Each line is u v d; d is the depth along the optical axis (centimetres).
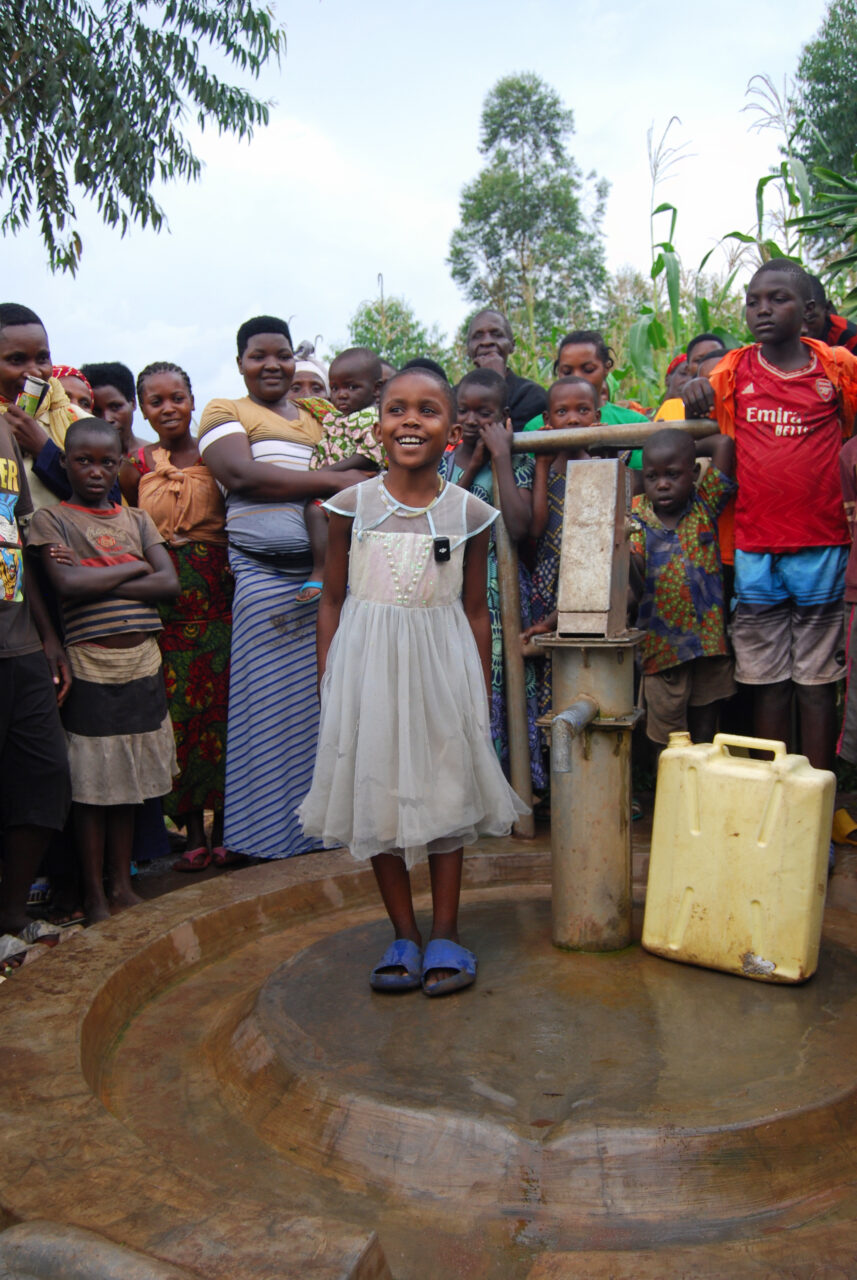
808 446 287
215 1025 220
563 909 231
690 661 311
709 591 305
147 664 321
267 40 859
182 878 356
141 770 319
